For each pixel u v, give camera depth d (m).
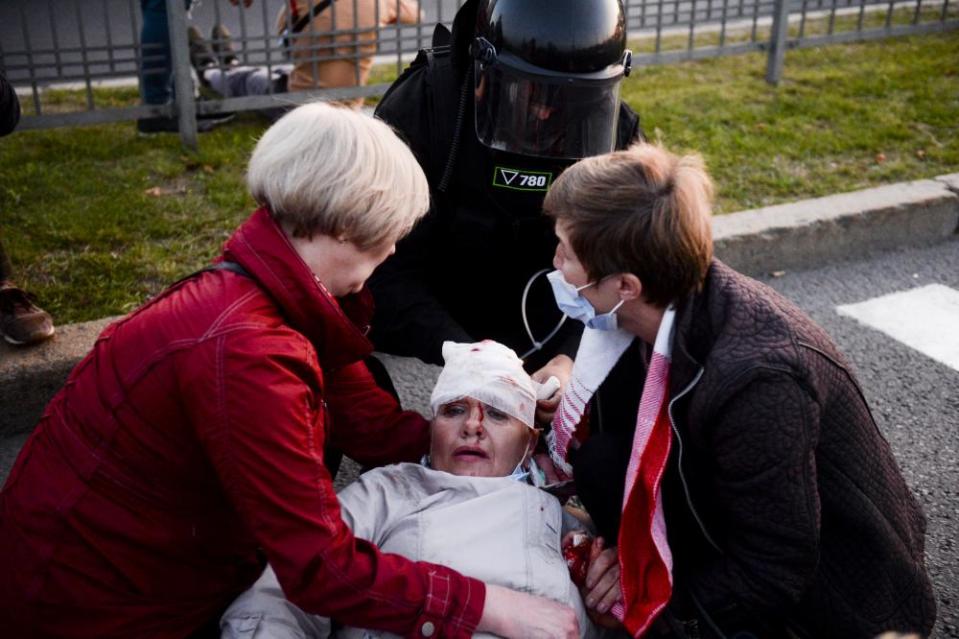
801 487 1.84
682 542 2.19
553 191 1.90
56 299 3.84
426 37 5.84
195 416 1.71
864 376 3.85
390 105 2.77
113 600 1.80
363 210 1.77
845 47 7.52
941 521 3.10
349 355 1.95
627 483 2.02
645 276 1.83
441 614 1.90
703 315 1.88
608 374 2.29
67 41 7.79
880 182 5.23
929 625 2.15
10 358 3.40
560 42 2.41
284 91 5.85
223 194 4.79
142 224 4.46
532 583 2.17
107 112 5.25
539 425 2.57
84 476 1.77
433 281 2.94
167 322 1.75
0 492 1.93
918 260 4.85
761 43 6.63
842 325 4.22
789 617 2.16
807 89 6.58
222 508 1.89
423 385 3.78
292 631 2.02
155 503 1.80
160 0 5.43
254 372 1.70
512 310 2.94
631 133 2.83
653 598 2.08
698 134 5.74
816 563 1.94
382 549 2.23
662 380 1.95
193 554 1.88
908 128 5.92
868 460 1.98
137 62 5.40
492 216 2.73
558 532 2.31
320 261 1.84
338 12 5.58
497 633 1.97
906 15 8.24
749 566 1.96
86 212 4.52
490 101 2.50
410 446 2.47
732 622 2.03
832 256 4.81
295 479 1.74
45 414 1.88
